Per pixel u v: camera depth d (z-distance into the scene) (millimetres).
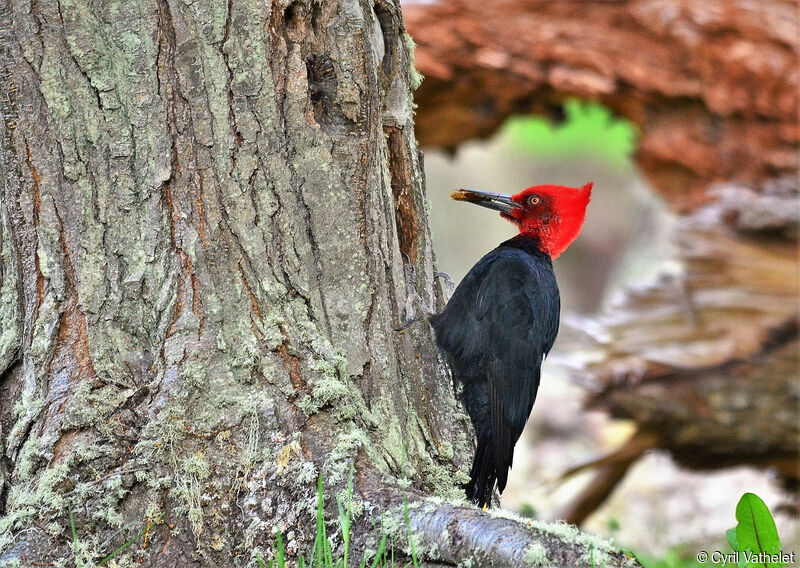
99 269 7316
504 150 34188
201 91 7227
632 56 14797
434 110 16047
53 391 7262
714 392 13062
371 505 6734
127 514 7027
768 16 14180
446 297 10453
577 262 35469
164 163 7254
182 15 7168
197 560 6961
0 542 6918
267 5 7219
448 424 8414
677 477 19125
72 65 7180
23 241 7430
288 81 7355
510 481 19562
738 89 14680
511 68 15109
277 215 7371
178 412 7160
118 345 7293
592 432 21266
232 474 7086
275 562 6840
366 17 7668
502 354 9359
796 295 12891
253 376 7262
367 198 7719
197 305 7309
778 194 13383
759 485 18578
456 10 14797
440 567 6324
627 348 13320
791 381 12828
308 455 7047
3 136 7316
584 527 15438
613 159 32344
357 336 7590
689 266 13320
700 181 15641
